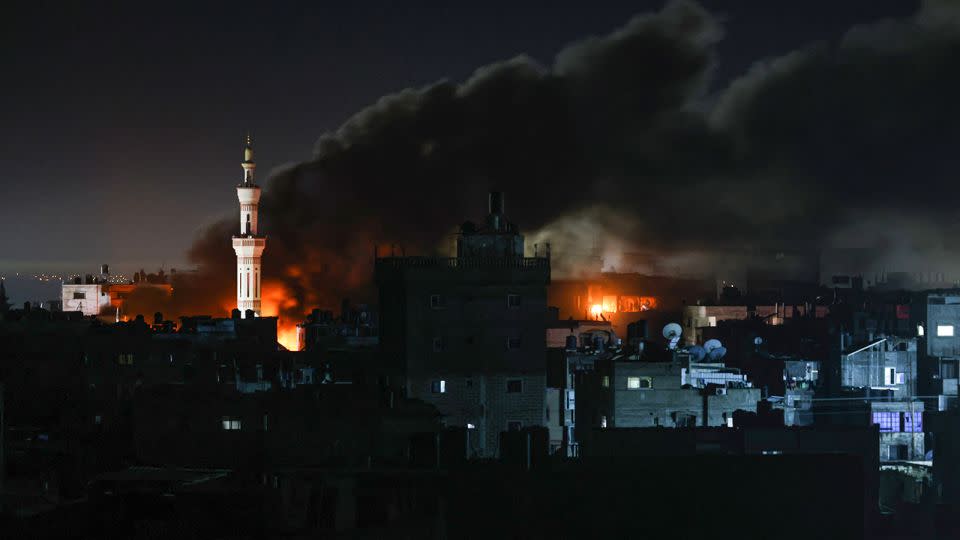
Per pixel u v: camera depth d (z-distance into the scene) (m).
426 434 75.12
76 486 64.62
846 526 71.88
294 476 66.00
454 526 67.31
